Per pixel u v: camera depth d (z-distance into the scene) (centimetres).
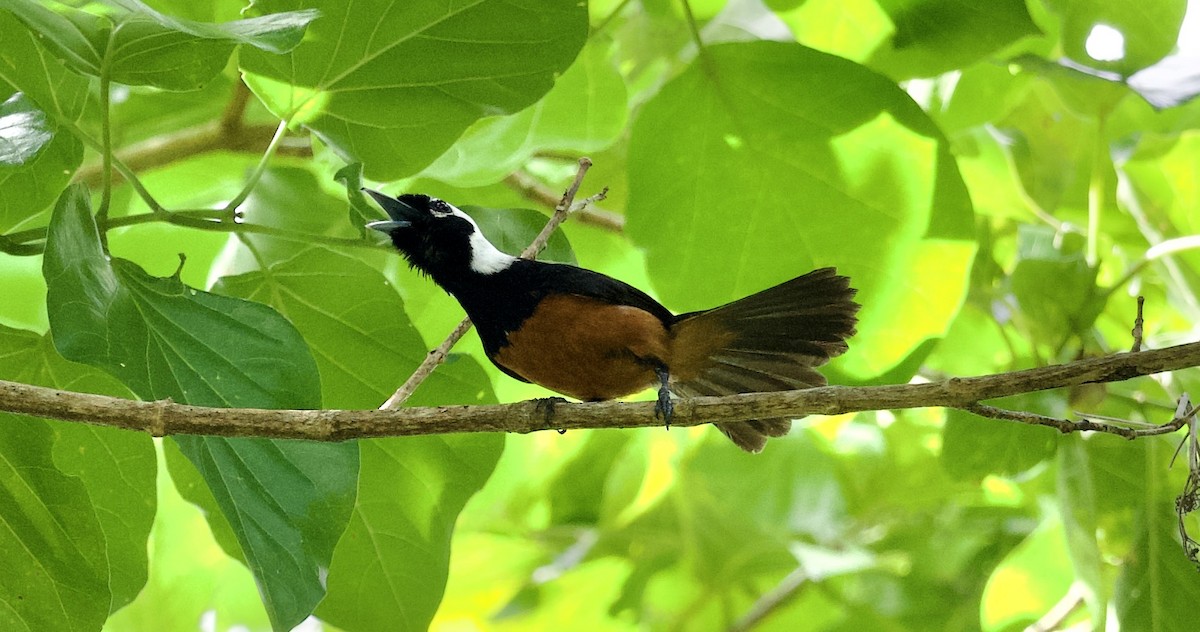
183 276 1172
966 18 1066
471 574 1590
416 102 862
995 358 1352
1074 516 1059
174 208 1293
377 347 958
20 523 822
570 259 978
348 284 945
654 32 1343
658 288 1022
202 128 1208
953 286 994
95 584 830
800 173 994
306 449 797
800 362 938
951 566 1470
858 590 1510
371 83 847
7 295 1106
